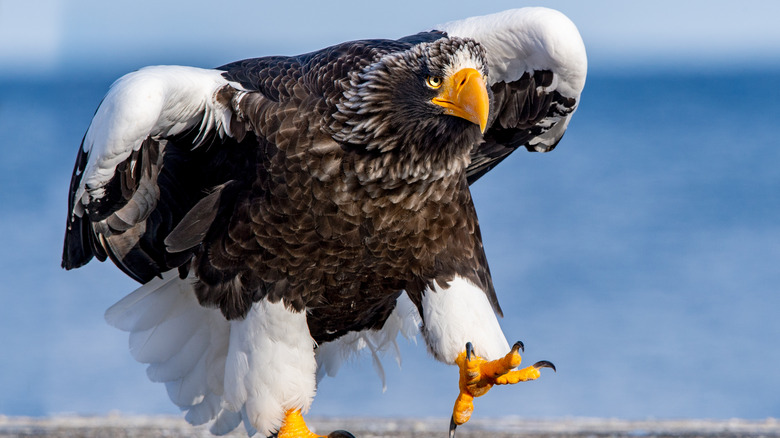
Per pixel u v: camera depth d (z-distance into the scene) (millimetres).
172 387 10789
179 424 14102
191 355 10555
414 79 8922
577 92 10797
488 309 9773
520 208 49781
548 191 55219
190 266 10023
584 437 13047
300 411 9664
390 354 11469
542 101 10922
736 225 45438
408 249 9578
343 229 9320
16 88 196500
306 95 9117
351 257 9508
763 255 38781
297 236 9312
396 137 8984
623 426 14141
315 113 9047
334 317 10180
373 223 9352
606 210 49250
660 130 94625
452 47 8977
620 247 40562
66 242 10086
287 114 9109
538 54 10453
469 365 9336
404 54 8961
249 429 10898
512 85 10898
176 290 10398
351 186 9141
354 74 8930
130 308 10570
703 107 127188
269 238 9359
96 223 9836
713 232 43844
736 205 50219
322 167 9070
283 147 9094
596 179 60094
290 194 9172
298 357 9602
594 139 86438
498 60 10672
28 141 84125
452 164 9297
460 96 8859
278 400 9539
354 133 8953
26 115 113688
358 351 11570
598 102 144250
